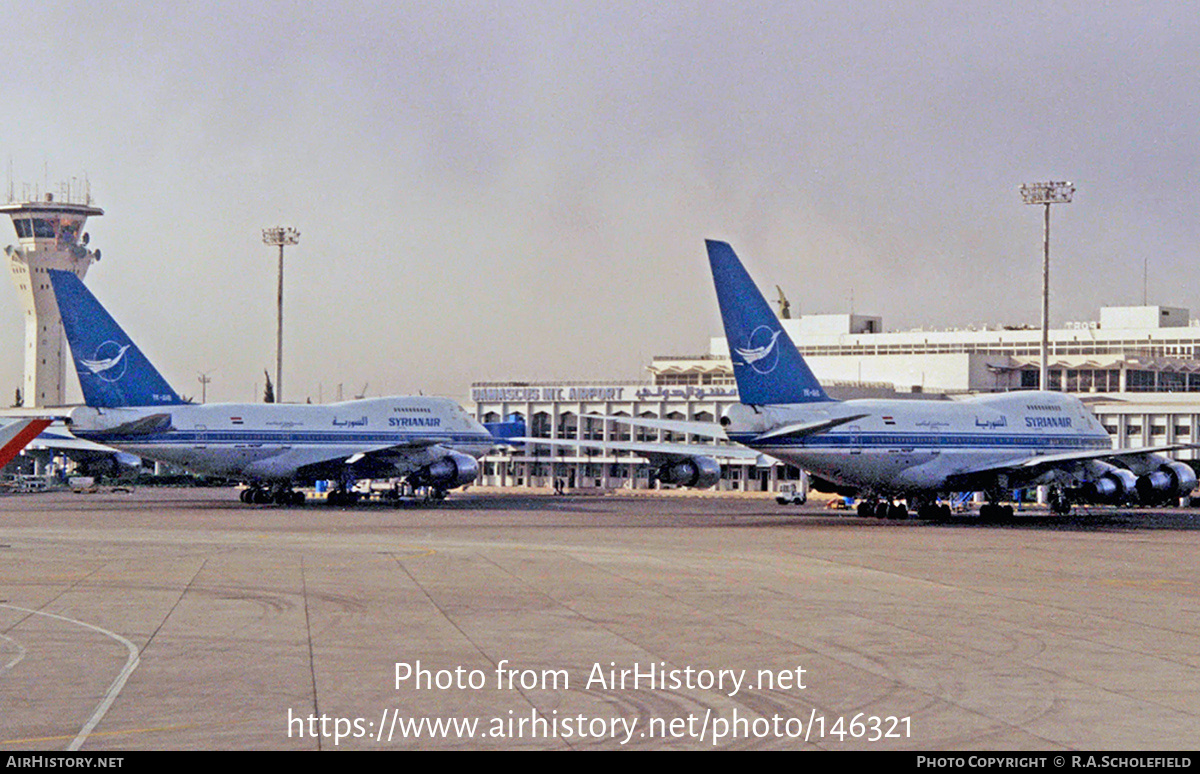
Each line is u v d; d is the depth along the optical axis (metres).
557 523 62.88
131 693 19.16
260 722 17.33
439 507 82.12
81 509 77.31
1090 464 71.81
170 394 79.12
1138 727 17.20
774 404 63.53
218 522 62.41
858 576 36.47
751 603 29.94
